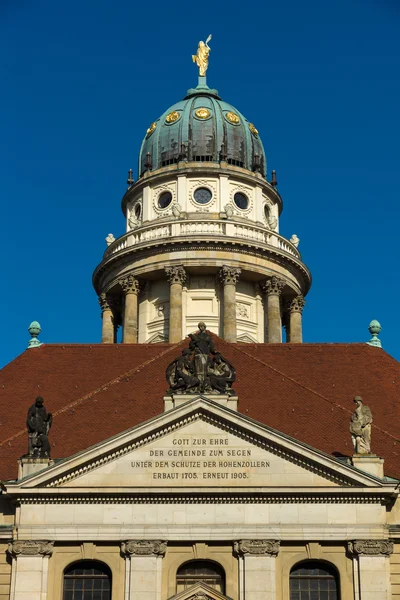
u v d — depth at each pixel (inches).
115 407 2618.1
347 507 2292.1
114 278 3833.7
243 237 3720.5
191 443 2333.9
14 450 2500.0
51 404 2758.4
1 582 2285.9
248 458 2321.6
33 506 2304.4
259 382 2728.8
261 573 2252.7
